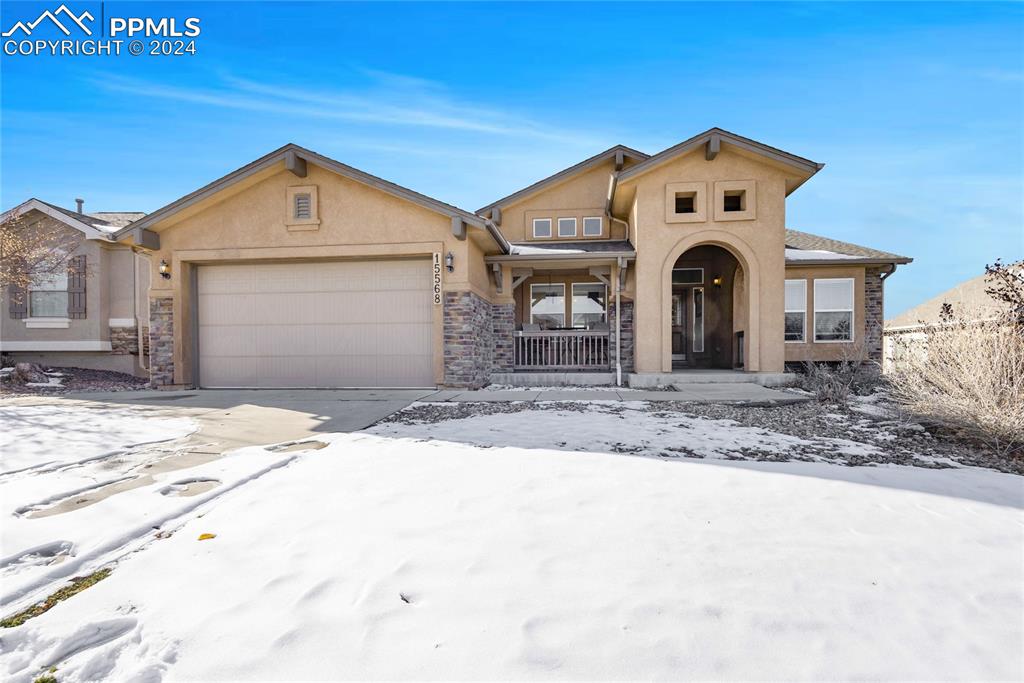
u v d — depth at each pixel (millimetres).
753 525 3154
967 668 1869
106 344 14781
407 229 10562
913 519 3281
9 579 2451
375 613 2166
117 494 3670
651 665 1867
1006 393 5711
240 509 3389
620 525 3131
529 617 2148
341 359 10953
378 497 3613
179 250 10961
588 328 14188
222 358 11219
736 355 13445
